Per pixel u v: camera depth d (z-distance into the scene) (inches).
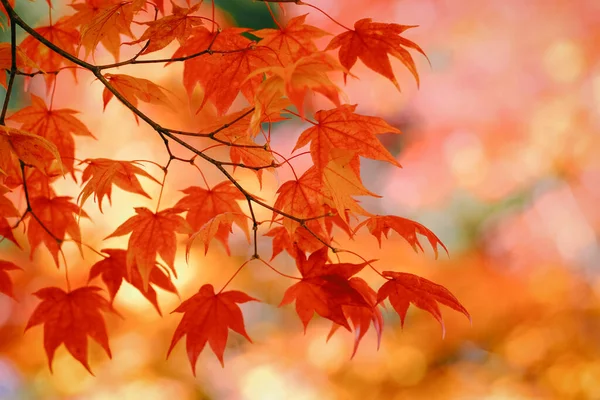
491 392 234.1
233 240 246.4
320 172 60.1
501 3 223.5
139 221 67.5
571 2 219.8
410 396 236.1
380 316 69.4
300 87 50.0
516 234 244.5
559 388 231.1
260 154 71.4
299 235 69.2
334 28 231.5
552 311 238.2
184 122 218.5
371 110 257.1
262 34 66.7
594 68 221.8
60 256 204.8
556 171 236.7
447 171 241.1
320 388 234.2
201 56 70.6
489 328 245.0
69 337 76.5
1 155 65.0
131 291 208.5
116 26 76.8
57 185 193.9
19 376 234.4
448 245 279.9
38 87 215.8
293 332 253.3
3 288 77.9
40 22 237.6
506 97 231.1
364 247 240.7
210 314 66.0
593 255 241.8
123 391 223.6
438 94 239.0
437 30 231.0
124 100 64.1
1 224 74.9
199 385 247.8
